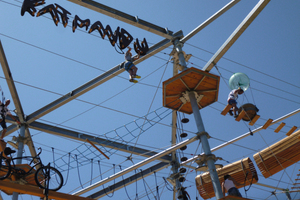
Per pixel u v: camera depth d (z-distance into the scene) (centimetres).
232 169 2239
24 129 2328
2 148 1518
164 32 2122
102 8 1889
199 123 1855
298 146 2077
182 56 2070
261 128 2230
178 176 2466
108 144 2494
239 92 1872
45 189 1246
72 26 1562
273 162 2141
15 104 2262
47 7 1491
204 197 2369
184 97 1977
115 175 2266
